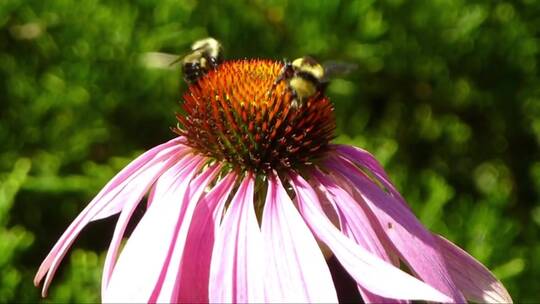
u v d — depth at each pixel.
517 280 0.39
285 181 0.24
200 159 0.24
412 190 0.39
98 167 0.39
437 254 0.23
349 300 0.25
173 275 0.21
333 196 0.23
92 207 0.24
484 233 0.39
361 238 0.23
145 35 0.39
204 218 0.23
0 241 0.35
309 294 0.21
